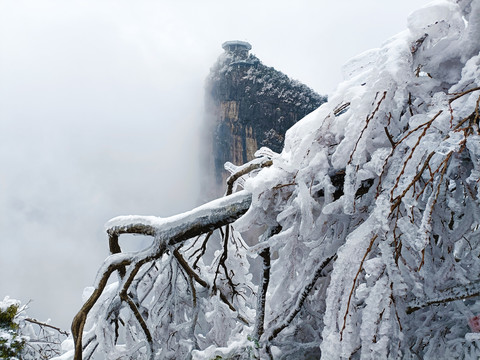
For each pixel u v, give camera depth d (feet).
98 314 10.19
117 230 9.61
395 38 5.76
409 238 4.68
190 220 8.87
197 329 12.79
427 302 5.00
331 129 6.70
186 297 11.66
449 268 4.99
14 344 11.95
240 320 12.22
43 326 14.70
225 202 8.59
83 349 10.43
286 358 9.04
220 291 12.80
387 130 5.36
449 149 4.31
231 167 11.23
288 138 7.25
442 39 5.49
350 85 6.61
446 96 5.05
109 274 9.30
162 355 10.16
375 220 5.08
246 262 13.07
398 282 4.79
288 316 7.95
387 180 5.10
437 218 4.97
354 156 5.70
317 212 7.27
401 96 5.29
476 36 5.25
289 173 7.35
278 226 8.20
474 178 4.48
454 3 5.43
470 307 5.01
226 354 8.52
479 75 4.77
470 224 4.92
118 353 9.62
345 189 5.70
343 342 5.09
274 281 8.43
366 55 8.05
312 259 7.23
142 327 9.76
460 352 5.08
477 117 4.24
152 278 11.68
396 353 4.96
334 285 5.26
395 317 5.04
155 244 9.20
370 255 5.55
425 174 4.99
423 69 5.70
